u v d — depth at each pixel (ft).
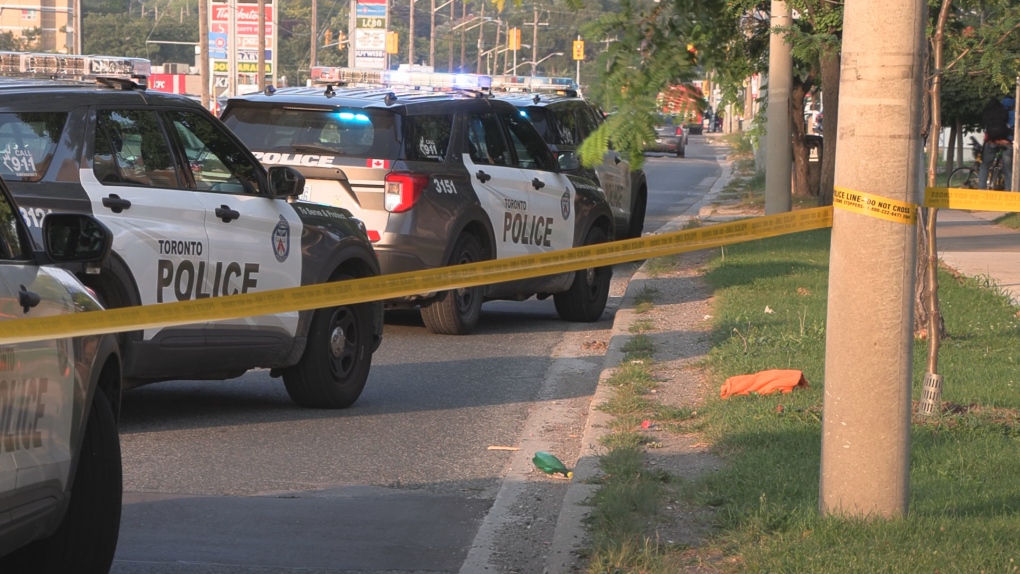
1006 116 187.42
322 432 64.28
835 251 41.04
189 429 64.08
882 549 39.11
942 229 161.07
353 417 68.23
